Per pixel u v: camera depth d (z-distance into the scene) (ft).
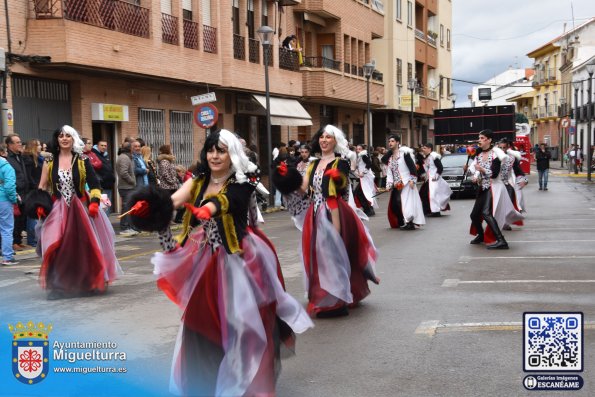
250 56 90.43
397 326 23.79
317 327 23.89
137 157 53.57
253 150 75.56
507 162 40.98
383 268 35.32
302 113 101.91
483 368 19.26
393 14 151.94
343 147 25.20
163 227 15.90
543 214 62.95
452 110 118.11
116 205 67.82
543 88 289.74
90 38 58.34
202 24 77.97
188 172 57.26
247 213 16.75
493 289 29.30
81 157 29.50
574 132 160.56
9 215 38.91
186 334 16.01
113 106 65.67
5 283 33.01
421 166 88.84
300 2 103.09
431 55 191.11
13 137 44.32
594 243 42.88
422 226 55.42
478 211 42.01
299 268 36.17
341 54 117.50
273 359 16.03
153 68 67.62
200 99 62.39
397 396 17.31
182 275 16.47
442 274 33.22
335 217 24.99
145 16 67.21
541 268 34.12
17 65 54.70
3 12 53.16
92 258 29.14
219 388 15.38
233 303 15.70
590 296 27.55
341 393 17.57
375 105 131.23
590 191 98.68
